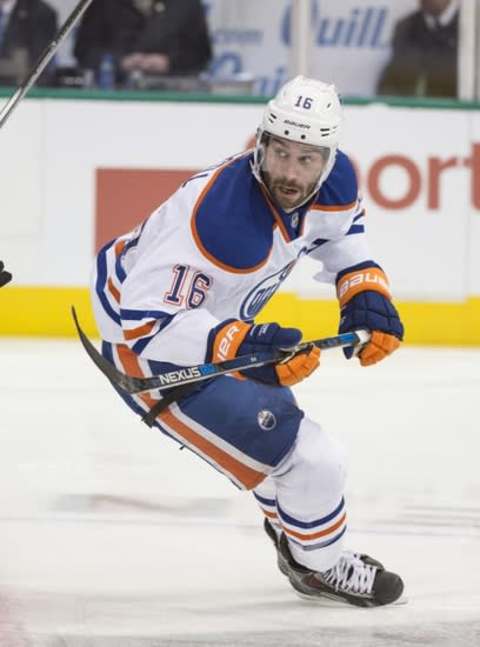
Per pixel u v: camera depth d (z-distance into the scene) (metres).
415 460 14.72
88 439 15.46
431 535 11.58
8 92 22.69
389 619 9.23
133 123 22.80
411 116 22.89
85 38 24.33
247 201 8.81
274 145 8.70
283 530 9.57
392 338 9.59
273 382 8.75
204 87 24.56
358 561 9.60
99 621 9.05
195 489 13.14
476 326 23.16
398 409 17.56
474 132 22.95
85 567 10.41
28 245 22.86
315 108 8.67
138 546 11.04
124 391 9.36
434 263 23.05
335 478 9.14
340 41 24.72
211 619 9.16
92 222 22.86
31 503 12.47
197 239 8.74
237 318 9.33
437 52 24.59
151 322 8.72
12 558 10.61
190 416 9.07
